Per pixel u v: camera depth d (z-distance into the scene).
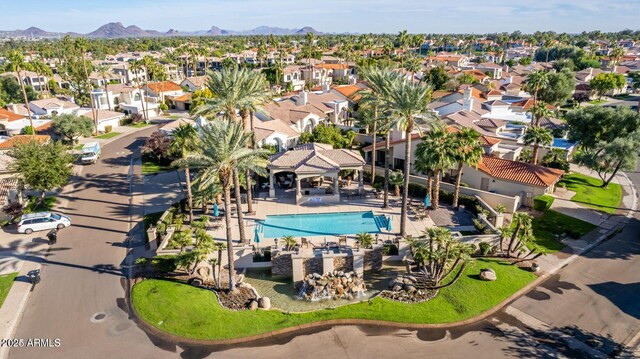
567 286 30.31
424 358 23.59
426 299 28.91
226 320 26.59
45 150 42.94
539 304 28.33
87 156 58.06
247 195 41.28
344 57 159.62
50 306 27.64
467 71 124.69
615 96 117.25
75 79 97.69
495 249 34.97
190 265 30.89
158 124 85.81
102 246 35.56
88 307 27.62
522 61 164.88
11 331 25.22
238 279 31.33
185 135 38.12
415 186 45.72
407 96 32.69
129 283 30.38
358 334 25.62
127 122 85.81
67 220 39.25
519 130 62.44
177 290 29.30
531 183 42.84
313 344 24.75
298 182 43.06
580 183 51.66
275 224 39.16
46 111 82.12
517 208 43.34
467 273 31.69
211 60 173.00
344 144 60.66
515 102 81.69
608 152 47.81
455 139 39.53
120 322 26.27
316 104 75.12
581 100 110.25
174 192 47.72
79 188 49.12
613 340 24.92
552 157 55.31
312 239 35.88
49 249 35.03
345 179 50.34
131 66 98.94
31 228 37.69
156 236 35.91
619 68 143.00
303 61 166.25
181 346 24.48
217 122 28.83
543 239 37.22
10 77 104.56
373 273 32.88
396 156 52.62
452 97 74.88
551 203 43.22
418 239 32.97
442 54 185.25
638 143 46.66
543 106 61.34
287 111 68.62
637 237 37.91
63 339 24.70
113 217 41.28
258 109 39.22
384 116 37.25
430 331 25.86
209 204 43.41
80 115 72.62
